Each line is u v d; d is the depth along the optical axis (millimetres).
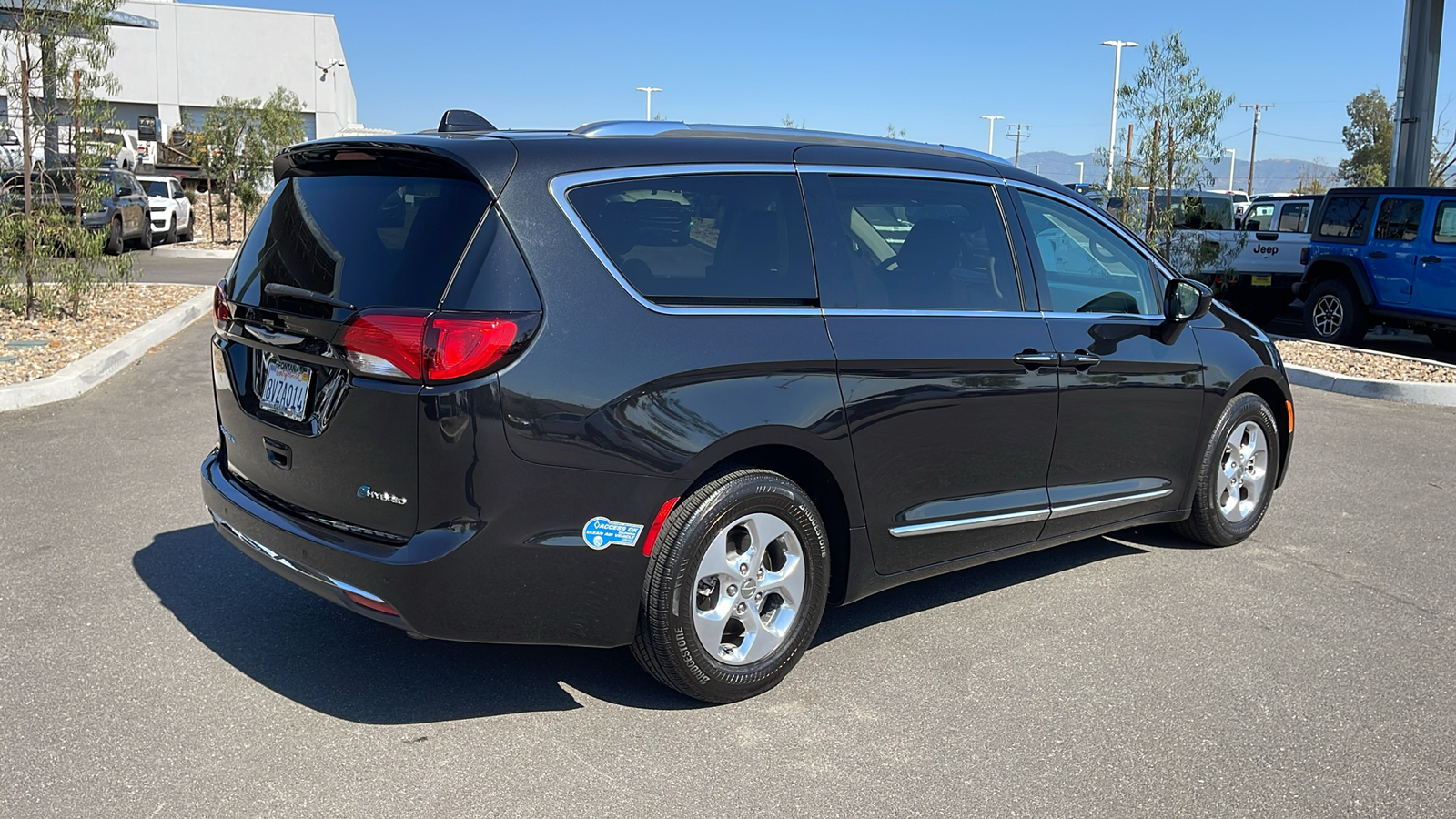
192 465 6516
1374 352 12406
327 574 3381
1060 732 3598
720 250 3664
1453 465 7539
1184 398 5172
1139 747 3508
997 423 4332
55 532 5254
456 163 3297
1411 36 16250
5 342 10016
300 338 3477
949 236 4305
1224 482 5562
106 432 7270
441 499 3172
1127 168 14430
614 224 3453
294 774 3201
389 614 3271
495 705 3672
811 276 3850
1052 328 4547
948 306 4219
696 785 3205
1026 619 4598
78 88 11547
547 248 3295
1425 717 3764
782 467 3912
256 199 26953
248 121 26953
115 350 9734
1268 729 3652
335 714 3574
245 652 4016
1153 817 3107
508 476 3197
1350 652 4316
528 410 3199
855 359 3844
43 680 3742
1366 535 5891
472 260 3199
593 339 3307
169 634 4148
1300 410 9531
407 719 3559
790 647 3836
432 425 3131
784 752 3422
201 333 11891
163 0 50969
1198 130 14023
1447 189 12398
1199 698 3873
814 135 4191
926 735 3551
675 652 3535
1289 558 5492
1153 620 4613
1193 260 14422
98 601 4445
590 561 3361
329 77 53688
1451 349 14039
